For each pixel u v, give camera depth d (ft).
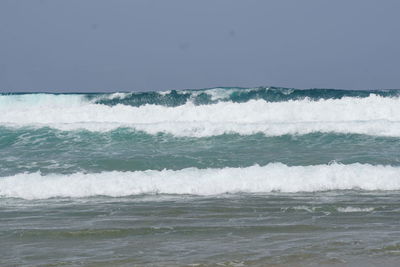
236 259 31.32
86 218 43.39
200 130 82.07
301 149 73.00
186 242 35.60
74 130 84.43
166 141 79.56
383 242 34.53
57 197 52.60
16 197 52.75
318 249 33.09
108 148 75.66
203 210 45.68
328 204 47.37
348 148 72.79
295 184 54.70
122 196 52.65
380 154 68.49
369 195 51.44
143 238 36.88
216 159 67.82
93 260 31.76
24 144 79.05
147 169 64.18
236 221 41.55
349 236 36.32
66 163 66.90
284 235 36.96
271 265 30.09
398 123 80.38
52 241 36.42
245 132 81.25
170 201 49.75
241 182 54.95
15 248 34.76
